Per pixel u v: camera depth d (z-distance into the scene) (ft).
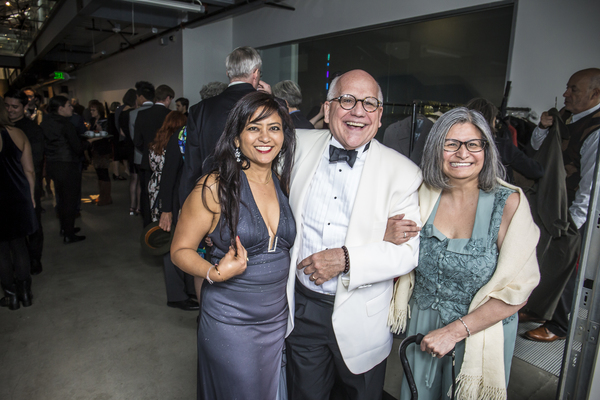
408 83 13.48
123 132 16.67
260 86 8.91
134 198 17.47
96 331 8.36
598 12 8.78
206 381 4.51
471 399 4.05
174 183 8.21
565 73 9.46
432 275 4.32
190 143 6.77
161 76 25.61
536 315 8.91
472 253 4.01
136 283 10.78
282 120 4.39
